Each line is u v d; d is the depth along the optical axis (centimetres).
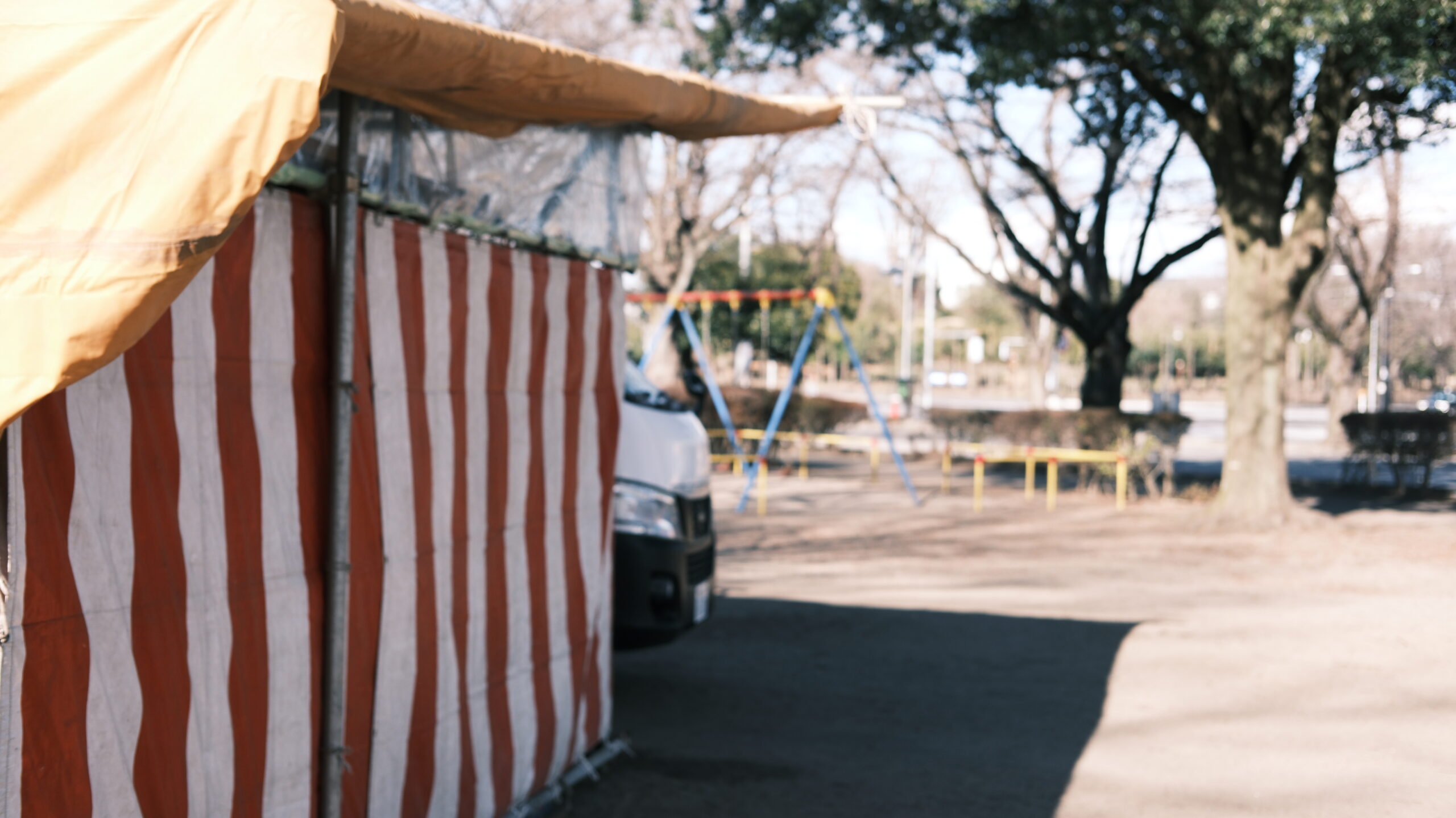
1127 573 1048
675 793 489
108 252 189
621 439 580
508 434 441
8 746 234
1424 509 1580
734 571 1059
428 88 331
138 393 272
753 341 3114
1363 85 1273
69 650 248
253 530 309
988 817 462
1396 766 520
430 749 390
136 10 199
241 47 196
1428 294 4069
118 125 194
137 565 269
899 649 754
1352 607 887
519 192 441
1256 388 1370
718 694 649
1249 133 1366
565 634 485
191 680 285
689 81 409
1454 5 955
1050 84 1388
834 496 1669
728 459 1808
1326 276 3294
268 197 318
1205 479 1969
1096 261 2073
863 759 536
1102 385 2108
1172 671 693
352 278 336
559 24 2103
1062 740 564
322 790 331
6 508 233
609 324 518
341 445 332
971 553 1165
